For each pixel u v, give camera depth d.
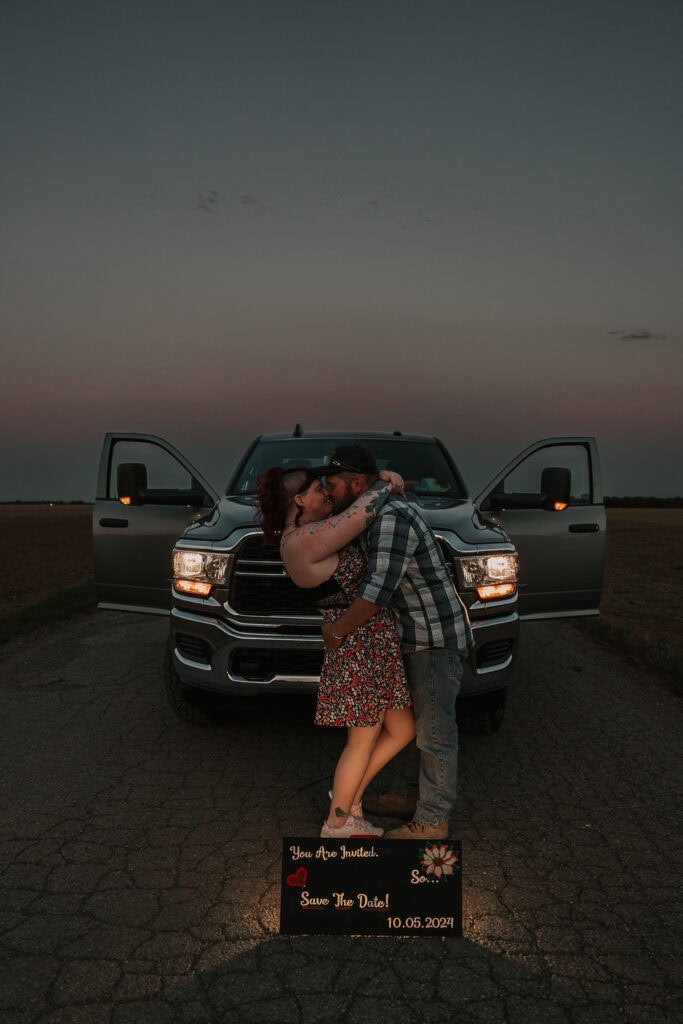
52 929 2.58
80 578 14.73
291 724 4.88
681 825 3.50
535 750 4.49
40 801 3.64
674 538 29.75
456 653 3.03
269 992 2.29
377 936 2.60
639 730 4.91
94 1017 2.16
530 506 4.93
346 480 2.91
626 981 2.37
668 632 8.88
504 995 2.30
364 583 2.77
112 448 5.36
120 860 3.07
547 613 5.27
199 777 3.97
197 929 2.61
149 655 6.93
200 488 5.16
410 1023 2.16
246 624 3.98
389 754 3.12
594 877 3.01
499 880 2.98
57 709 5.17
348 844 2.64
